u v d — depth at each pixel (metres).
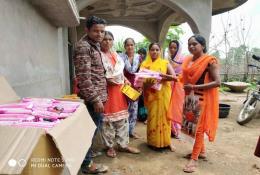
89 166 3.16
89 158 3.14
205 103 3.37
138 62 4.45
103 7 10.00
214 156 3.94
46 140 1.13
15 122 1.32
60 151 1.14
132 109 4.62
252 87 10.90
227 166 3.59
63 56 6.50
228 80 13.00
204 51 3.50
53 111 1.62
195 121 3.46
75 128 1.47
